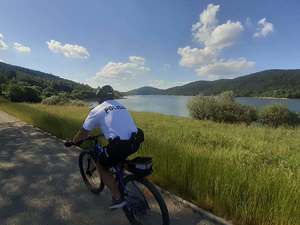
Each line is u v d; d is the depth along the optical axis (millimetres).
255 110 23500
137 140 3562
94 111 3645
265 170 4605
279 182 3904
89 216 4055
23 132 11477
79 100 40438
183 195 4770
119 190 3678
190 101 25344
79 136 3795
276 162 6586
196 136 10242
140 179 3475
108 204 4434
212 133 11383
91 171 4785
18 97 72438
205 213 4062
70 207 4336
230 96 25188
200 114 24297
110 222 3895
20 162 6852
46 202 4520
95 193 4828
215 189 4273
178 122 18062
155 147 6281
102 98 3736
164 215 3258
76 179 5574
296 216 3414
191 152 5551
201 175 4605
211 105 23969
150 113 27906
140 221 3582
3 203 4488
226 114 23312
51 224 3838
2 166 6512
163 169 5320
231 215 3947
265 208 3664
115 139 3422
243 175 4246
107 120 3521
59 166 6480
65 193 4871
